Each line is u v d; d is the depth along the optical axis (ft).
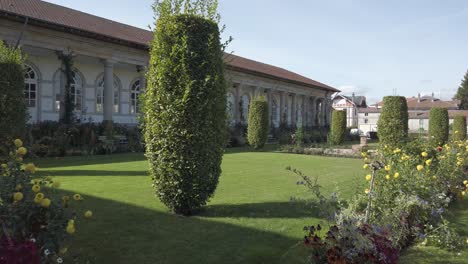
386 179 19.17
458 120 103.09
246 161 51.78
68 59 66.23
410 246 16.71
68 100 65.41
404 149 28.30
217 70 20.51
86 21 78.64
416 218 17.56
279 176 35.96
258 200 24.31
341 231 12.75
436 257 15.49
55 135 55.26
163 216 19.70
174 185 19.61
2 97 33.73
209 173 20.30
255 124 76.74
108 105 74.95
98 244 15.28
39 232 9.73
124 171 36.60
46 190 10.68
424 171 22.02
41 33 62.90
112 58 75.41
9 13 55.62
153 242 15.75
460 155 31.17
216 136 20.57
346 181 33.55
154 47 20.10
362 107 297.94
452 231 17.39
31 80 69.15
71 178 31.68
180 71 19.43
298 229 18.10
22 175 10.61
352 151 69.72
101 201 22.71
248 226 18.39
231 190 27.96
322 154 70.69
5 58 34.91
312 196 25.93
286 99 149.48
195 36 19.74
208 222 18.92
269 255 14.74
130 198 23.70
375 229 13.30
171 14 20.39
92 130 62.64
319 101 175.52
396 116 47.09
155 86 19.84
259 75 122.93
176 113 19.31
